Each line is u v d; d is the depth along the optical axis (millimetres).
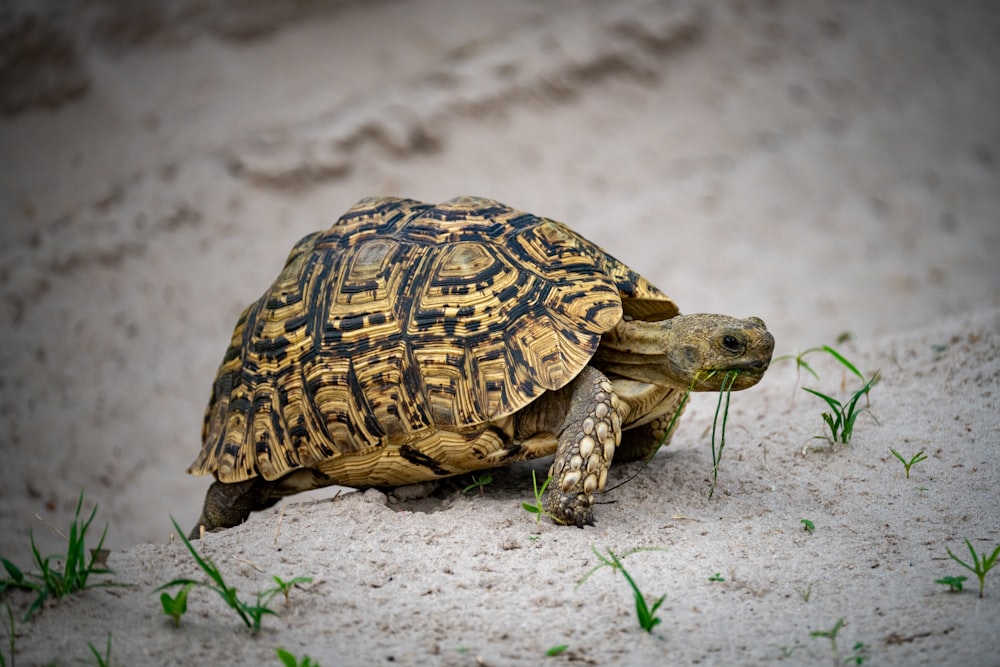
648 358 14891
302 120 54156
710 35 61562
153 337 42594
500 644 10867
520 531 13922
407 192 51906
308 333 15453
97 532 27531
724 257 47844
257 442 15398
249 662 10555
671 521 14227
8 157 54000
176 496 30422
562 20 60125
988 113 60531
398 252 15609
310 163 51188
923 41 65500
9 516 29156
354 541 13758
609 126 56688
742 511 14547
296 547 13625
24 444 34656
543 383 13938
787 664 10188
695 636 10867
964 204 52906
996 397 17844
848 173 54656
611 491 15453
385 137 52938
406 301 15008
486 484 16359
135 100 55000
